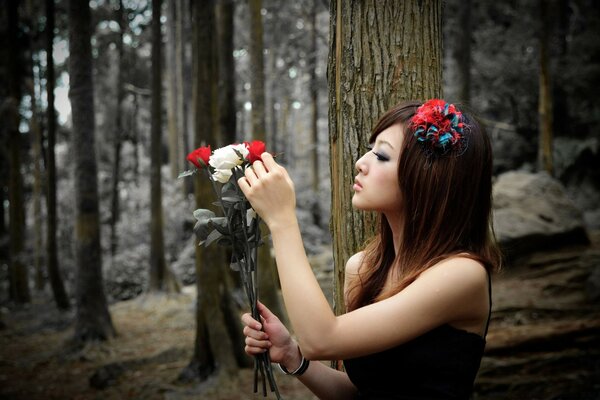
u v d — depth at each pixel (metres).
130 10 15.41
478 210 1.26
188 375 6.25
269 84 20.94
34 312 11.52
